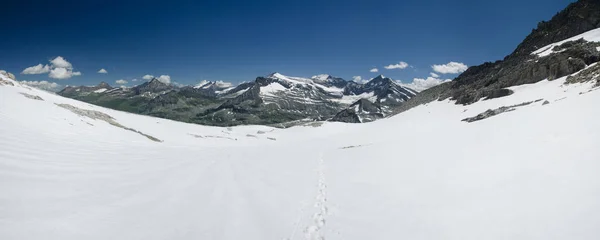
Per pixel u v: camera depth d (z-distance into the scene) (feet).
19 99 159.53
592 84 135.33
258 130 444.14
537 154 54.60
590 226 30.58
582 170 42.22
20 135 86.17
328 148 180.75
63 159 74.90
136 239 41.50
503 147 66.08
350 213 51.52
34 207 44.21
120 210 50.34
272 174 88.12
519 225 35.09
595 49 200.64
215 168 97.55
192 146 210.38
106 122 207.51
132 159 98.78
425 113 287.48
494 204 41.93
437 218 42.78
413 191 55.83
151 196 59.62
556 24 327.47
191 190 66.69
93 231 41.57
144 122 298.97
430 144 94.73
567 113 76.48
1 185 47.83
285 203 59.36
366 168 82.12
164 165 94.68
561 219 33.50
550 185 41.68
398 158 85.66
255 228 47.78
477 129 97.35
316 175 83.56
